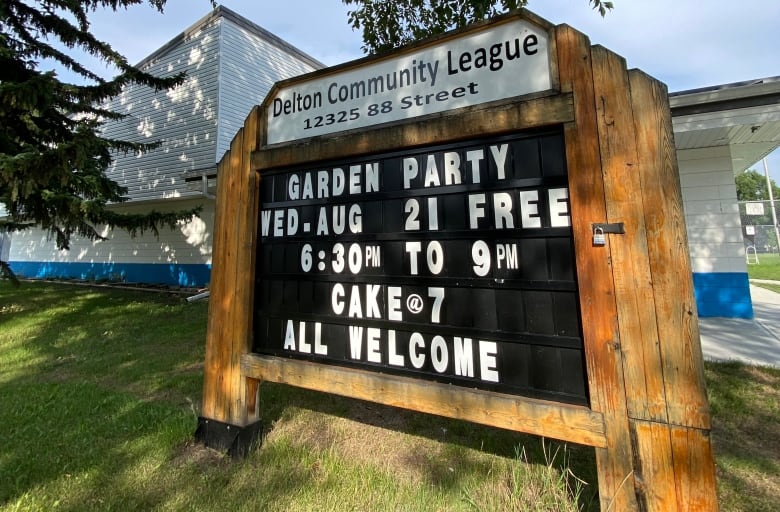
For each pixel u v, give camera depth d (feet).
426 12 15.39
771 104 14.34
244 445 7.80
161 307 25.75
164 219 27.07
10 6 20.20
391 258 6.61
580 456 7.69
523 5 14.08
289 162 7.75
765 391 10.20
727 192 19.13
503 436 8.61
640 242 4.84
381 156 6.88
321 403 10.35
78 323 21.11
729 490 6.50
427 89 6.60
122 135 39.34
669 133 4.82
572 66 5.39
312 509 6.12
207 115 34.42
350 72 7.45
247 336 7.94
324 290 7.27
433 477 7.04
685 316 4.61
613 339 4.88
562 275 5.27
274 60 39.24
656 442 4.64
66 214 21.08
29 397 10.81
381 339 6.57
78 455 7.74
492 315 5.70
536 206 5.50
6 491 6.61
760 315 19.40
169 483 6.83
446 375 5.94
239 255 8.27
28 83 17.04
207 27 35.14
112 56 23.56
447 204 6.17
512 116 5.65
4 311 24.48
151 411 9.70
